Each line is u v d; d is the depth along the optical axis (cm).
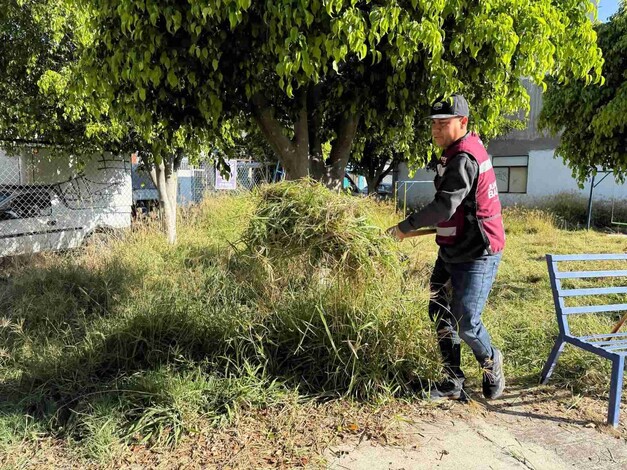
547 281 603
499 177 1867
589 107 617
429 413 294
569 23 314
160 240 680
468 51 312
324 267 291
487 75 319
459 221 279
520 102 352
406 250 364
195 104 348
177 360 326
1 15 500
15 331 384
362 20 253
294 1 251
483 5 267
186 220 817
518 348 382
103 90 329
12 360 355
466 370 346
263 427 274
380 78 350
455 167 267
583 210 1519
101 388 306
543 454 253
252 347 333
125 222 884
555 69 355
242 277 354
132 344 350
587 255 338
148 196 1170
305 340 332
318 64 268
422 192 2023
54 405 293
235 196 803
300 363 328
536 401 311
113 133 603
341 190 354
